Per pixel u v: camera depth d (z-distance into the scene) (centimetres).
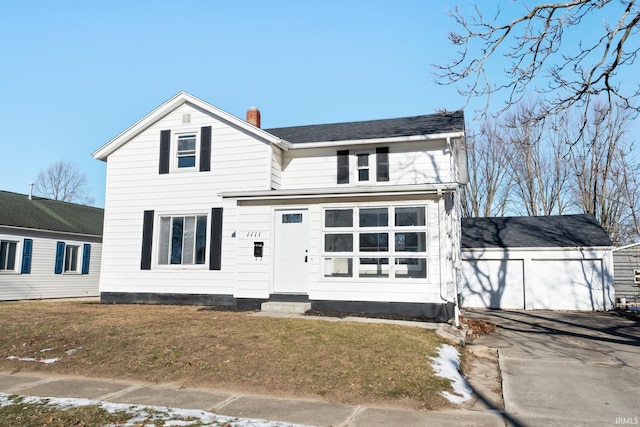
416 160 1596
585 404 632
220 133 1575
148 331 947
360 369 720
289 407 600
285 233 1335
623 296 1875
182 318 1098
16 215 2228
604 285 1825
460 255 1706
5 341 911
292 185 1672
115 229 1630
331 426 534
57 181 4956
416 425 542
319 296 1248
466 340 1035
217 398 636
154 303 1549
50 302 1716
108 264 1617
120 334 930
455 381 707
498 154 3203
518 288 1909
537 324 1395
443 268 1169
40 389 677
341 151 1653
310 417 563
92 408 585
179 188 1587
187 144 1622
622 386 716
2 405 598
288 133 1900
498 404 633
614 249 1862
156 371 745
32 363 794
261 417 561
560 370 808
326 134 1789
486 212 3284
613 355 929
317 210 1292
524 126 1196
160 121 1644
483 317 1578
